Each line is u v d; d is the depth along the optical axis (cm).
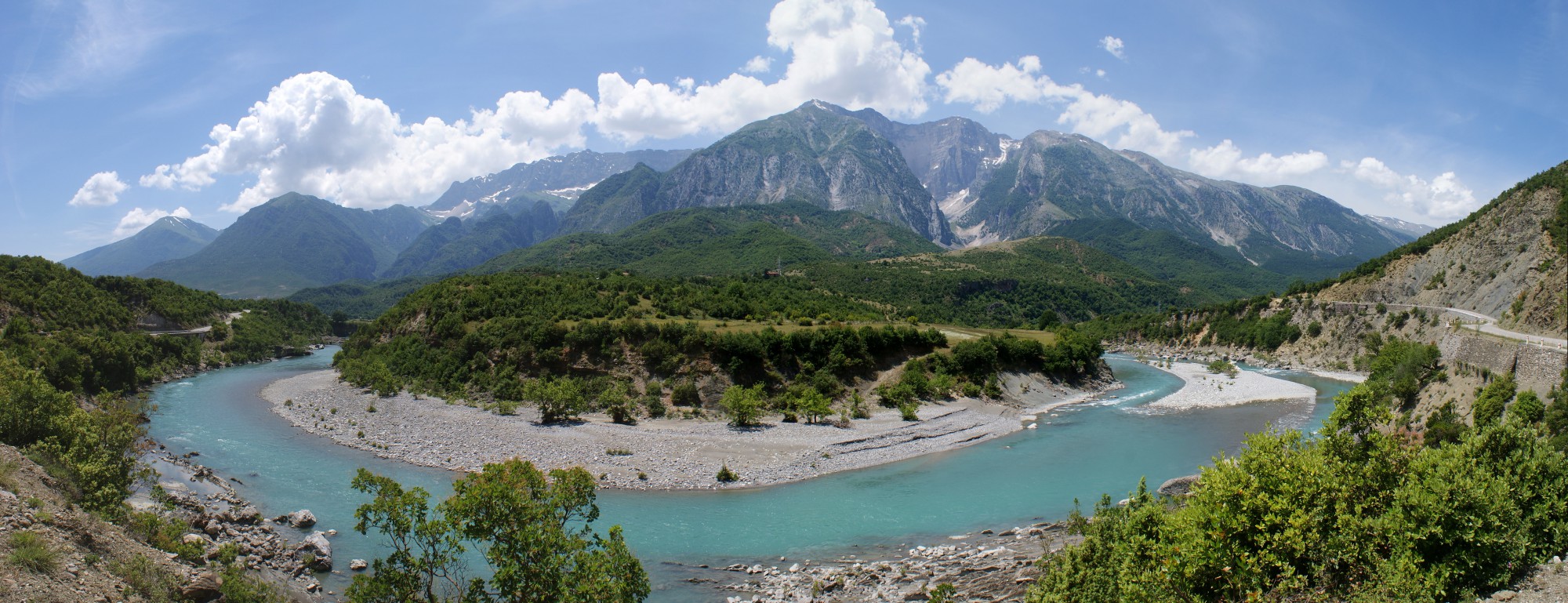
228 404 8969
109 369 9356
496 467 2589
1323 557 2238
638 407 8288
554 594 2364
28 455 3650
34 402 4188
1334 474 2398
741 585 3675
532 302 11150
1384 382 7962
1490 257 11881
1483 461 2492
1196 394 10425
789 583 3659
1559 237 10225
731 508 4991
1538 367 5569
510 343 9725
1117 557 2581
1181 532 2420
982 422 8038
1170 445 6969
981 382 9706
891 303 19125
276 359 15112
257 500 4941
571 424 7569
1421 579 2112
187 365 12156
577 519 4719
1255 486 2394
